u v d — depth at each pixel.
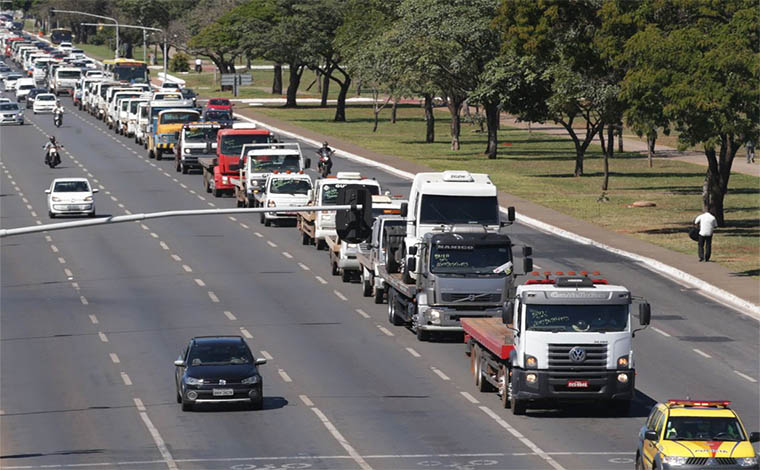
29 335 109.94
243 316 117.50
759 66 136.75
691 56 144.25
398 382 93.06
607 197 194.25
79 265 145.50
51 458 72.69
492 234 105.56
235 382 83.88
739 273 133.75
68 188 180.00
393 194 194.75
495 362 87.19
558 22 190.75
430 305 104.19
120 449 74.75
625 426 80.25
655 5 154.62
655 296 124.38
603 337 81.19
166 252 154.00
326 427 80.00
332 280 136.12
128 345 105.88
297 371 96.56
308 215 155.62
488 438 76.94
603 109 193.38
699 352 102.25
